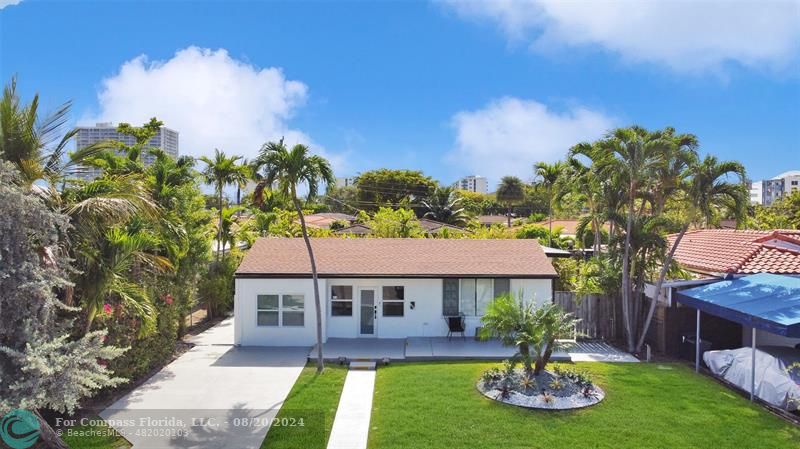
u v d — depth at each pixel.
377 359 15.99
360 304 18.97
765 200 145.38
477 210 91.62
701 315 16.80
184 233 16.25
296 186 14.48
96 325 11.88
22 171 10.05
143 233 12.32
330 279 18.78
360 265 18.92
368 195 84.56
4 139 10.10
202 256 19.02
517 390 12.73
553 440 10.13
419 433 10.47
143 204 11.94
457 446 9.90
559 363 15.73
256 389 13.41
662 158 16.05
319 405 12.19
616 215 17.73
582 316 19.11
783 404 11.76
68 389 8.24
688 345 16.62
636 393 12.83
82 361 8.62
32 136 10.39
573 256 25.56
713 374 14.57
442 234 35.31
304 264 18.86
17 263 8.29
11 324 8.31
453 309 18.92
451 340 18.39
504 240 21.48
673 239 24.72
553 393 12.51
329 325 18.92
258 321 18.33
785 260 17.28
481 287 18.91
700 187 15.88
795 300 13.13
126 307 12.58
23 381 8.06
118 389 13.14
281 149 13.95
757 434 10.46
